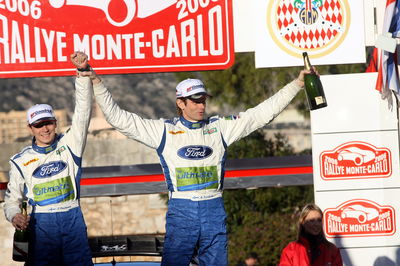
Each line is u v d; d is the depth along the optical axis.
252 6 19.05
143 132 15.62
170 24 18.72
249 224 40.22
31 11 18.45
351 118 19.33
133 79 48.34
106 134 44.19
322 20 18.98
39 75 18.50
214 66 18.84
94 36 18.61
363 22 19.06
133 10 18.66
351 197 19.44
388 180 19.41
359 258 19.52
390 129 19.31
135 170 20.52
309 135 45.16
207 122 16.09
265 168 20.56
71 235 16.23
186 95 15.59
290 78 40.72
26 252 16.44
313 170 19.48
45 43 18.52
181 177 15.66
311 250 17.92
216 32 18.80
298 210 40.47
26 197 16.75
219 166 15.88
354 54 19.08
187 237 15.61
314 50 19.00
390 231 19.45
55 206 16.12
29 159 16.14
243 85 41.03
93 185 20.23
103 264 19.59
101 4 18.58
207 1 18.75
